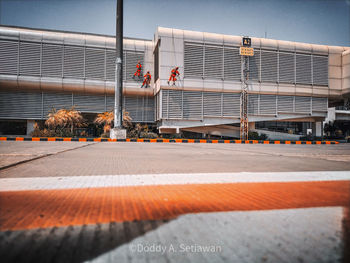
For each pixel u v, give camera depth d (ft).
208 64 101.81
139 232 4.39
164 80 97.25
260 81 106.73
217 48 102.94
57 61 98.99
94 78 102.06
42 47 97.81
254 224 4.90
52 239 4.01
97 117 102.22
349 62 112.78
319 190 8.46
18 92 100.42
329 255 3.59
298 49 110.83
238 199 7.00
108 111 107.45
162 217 5.25
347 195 7.63
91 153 27.09
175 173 12.94
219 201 6.73
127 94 109.50
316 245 3.95
